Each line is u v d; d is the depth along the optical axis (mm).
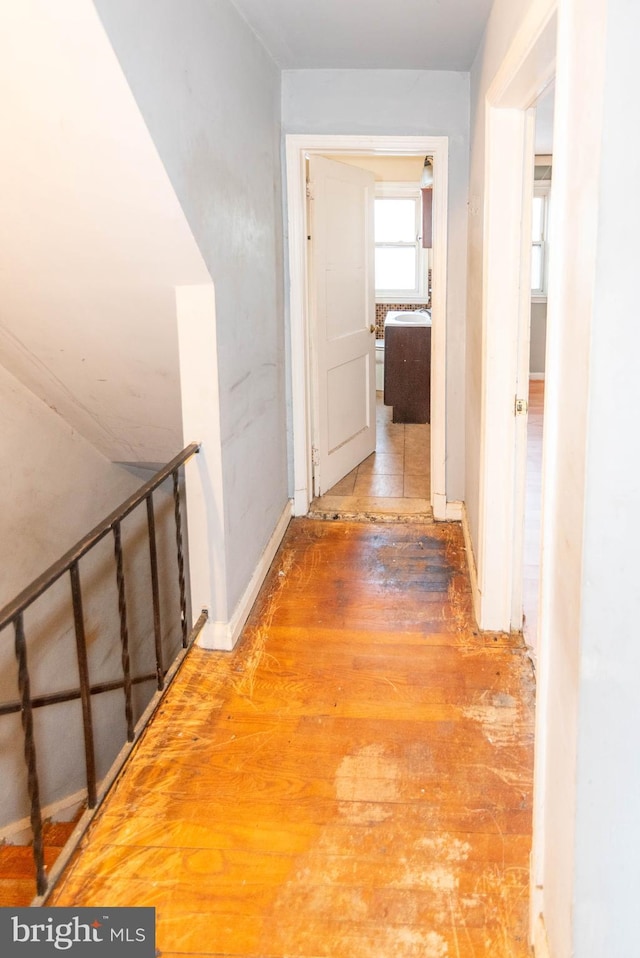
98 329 2713
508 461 2807
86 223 2188
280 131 3707
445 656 2793
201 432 2633
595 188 1078
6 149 1932
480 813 1989
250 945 1603
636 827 1230
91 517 3492
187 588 4559
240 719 2410
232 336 2756
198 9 2229
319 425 4418
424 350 6254
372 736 2322
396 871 1797
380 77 3656
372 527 4129
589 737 1206
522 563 2924
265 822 1958
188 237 2230
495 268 2660
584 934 1272
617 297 1084
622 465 1125
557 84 1310
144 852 1855
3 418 2865
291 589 3373
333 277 4414
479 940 1612
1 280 2480
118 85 1710
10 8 1534
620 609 1163
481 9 2699
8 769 2770
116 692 3727
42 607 3051
